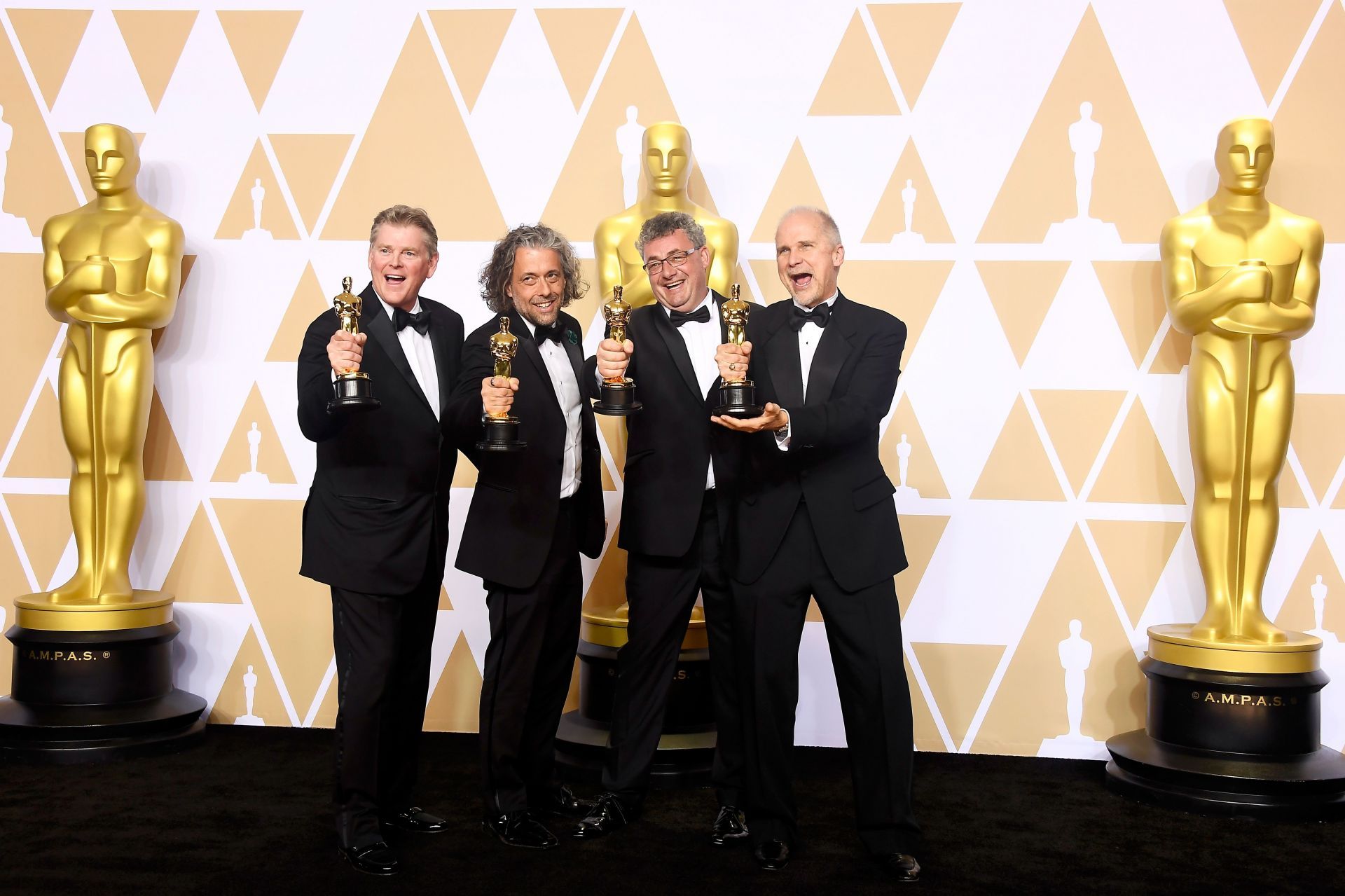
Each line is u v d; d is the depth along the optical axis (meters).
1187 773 3.18
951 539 3.89
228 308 4.08
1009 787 3.42
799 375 2.69
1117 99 3.83
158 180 4.10
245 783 3.30
